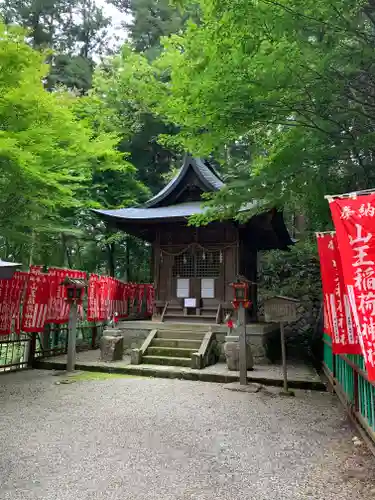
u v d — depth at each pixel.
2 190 8.62
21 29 7.45
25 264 14.22
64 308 11.41
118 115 17.38
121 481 3.96
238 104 5.73
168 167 21.56
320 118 6.00
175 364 10.09
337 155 6.39
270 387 8.42
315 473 4.20
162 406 6.81
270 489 3.83
